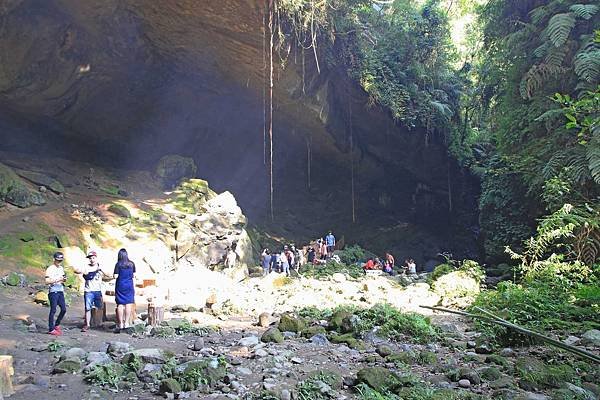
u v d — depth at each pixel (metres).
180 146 26.08
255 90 21.95
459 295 14.70
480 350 8.05
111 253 15.72
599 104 9.16
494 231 21.03
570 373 6.27
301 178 30.73
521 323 9.68
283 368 6.64
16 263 13.05
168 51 20.14
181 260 17.92
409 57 24.66
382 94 23.11
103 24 17.64
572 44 15.61
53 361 6.71
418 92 24.73
